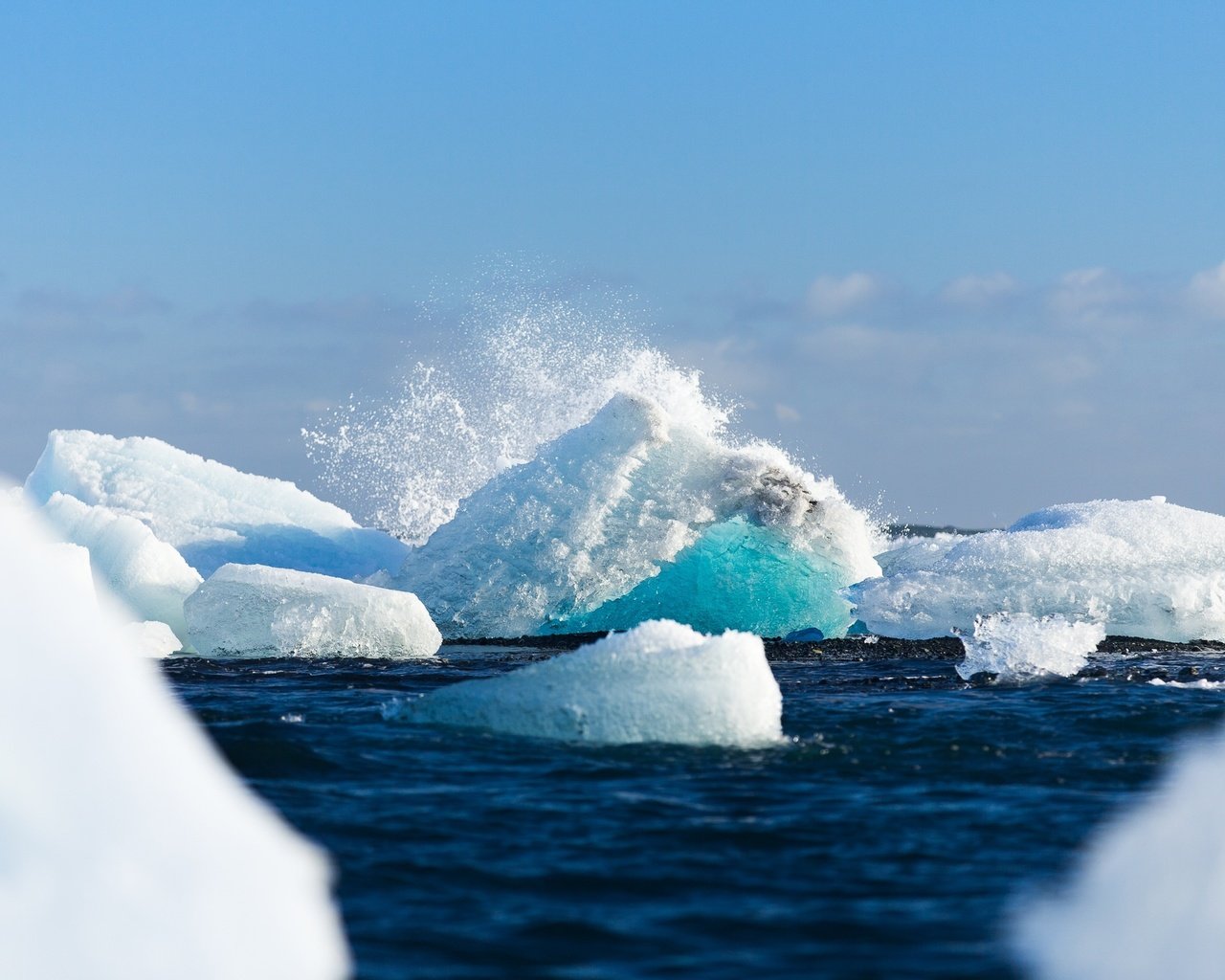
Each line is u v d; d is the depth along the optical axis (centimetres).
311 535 4419
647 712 1852
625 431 3794
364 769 1633
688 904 1112
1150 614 3431
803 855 1272
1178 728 2028
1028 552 3541
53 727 902
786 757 1758
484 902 1111
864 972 953
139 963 818
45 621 949
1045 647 2967
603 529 3756
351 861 1220
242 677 2766
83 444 4506
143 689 973
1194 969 938
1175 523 3650
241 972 848
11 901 820
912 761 1753
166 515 4309
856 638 3588
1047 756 1794
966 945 1011
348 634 3262
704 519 3769
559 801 1481
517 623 3734
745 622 3834
